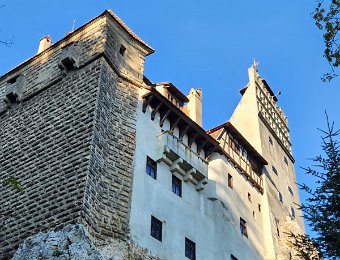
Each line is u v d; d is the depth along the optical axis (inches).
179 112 1273.4
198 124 1424.7
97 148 1018.1
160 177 1161.4
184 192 1223.5
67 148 1035.3
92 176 972.6
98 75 1118.4
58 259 848.3
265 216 1520.7
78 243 863.1
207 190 1306.6
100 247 919.7
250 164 1565.0
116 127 1104.2
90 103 1075.9
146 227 1042.1
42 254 870.4
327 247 802.2
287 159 1941.4
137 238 1003.3
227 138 1473.9
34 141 1120.2
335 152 853.8
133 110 1168.2
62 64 1192.2
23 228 975.6
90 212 932.0
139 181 1083.3
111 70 1168.2
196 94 1533.0
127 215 1007.0
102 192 987.3
